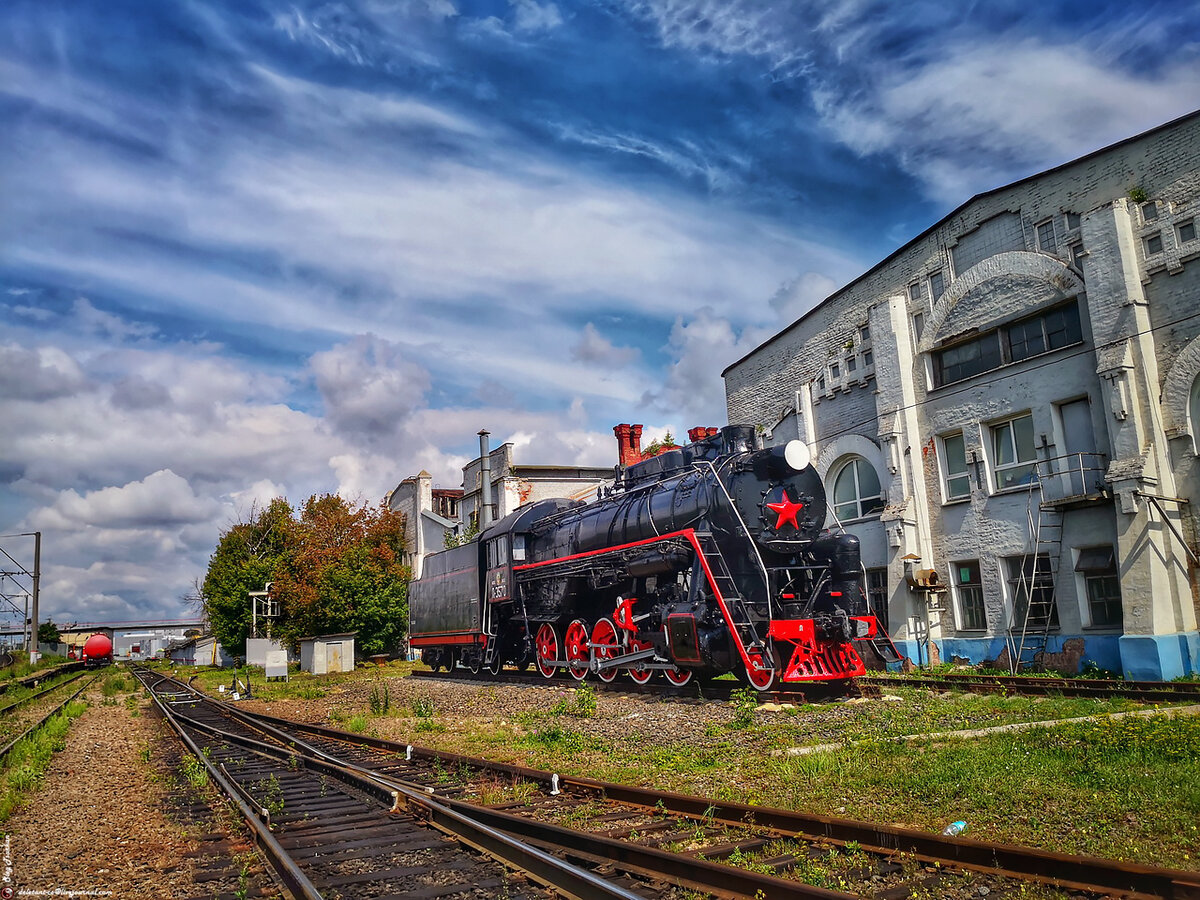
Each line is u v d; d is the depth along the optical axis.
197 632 71.62
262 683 27.97
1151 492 13.87
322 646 31.52
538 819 6.67
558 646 19.19
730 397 25.22
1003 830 5.71
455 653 25.05
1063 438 15.82
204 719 17.16
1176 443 14.02
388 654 38.06
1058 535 15.66
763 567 13.69
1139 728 8.13
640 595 16.55
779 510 14.39
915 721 10.26
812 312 21.80
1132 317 14.30
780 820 5.93
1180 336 13.91
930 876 4.90
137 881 5.62
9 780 9.65
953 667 17.02
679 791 7.43
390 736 12.62
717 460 15.19
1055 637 15.63
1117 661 14.46
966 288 17.47
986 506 17.09
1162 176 14.21
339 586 36.09
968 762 7.46
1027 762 7.36
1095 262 14.90
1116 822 5.76
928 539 18.31
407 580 38.16
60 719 16.52
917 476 18.48
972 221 17.41
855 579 14.73
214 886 5.41
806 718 11.10
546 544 20.59
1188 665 13.48
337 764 9.21
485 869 5.45
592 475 36.16
